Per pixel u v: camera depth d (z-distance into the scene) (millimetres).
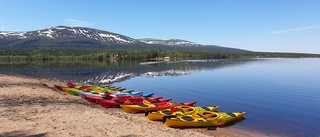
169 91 37500
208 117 19594
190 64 107625
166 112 19828
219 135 17172
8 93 23609
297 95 35156
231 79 53281
